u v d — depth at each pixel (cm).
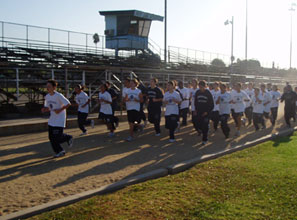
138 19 3012
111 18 3008
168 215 425
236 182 561
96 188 519
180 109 1262
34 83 1969
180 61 3114
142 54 2914
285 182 562
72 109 1678
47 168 639
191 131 1138
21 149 820
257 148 851
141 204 458
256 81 3650
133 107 936
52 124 721
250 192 515
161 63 2842
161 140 965
